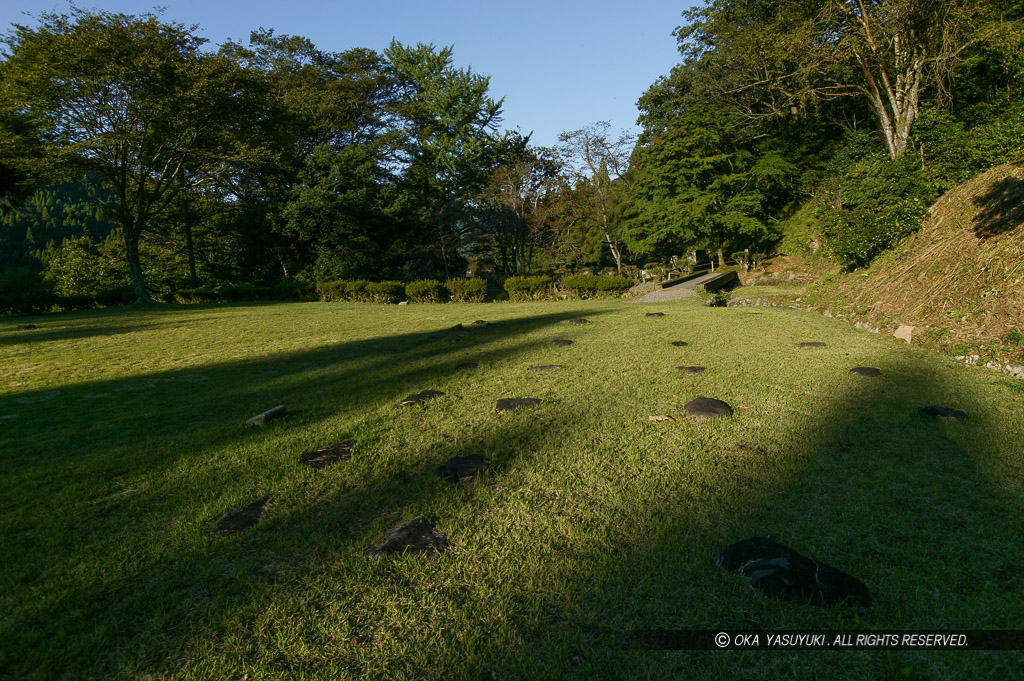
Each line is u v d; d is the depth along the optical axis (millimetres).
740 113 24188
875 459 3256
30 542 2615
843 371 5477
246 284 25188
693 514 2699
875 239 10211
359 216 30172
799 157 25406
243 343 9609
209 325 12523
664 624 1918
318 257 30141
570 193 31031
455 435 4027
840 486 2928
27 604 2121
